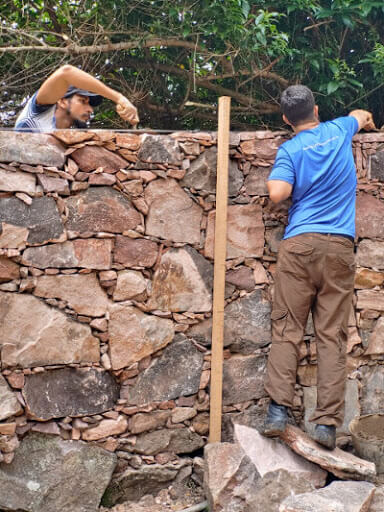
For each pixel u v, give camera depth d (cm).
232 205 322
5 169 281
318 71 432
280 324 305
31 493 284
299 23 434
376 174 339
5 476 283
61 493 289
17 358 284
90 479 296
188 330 317
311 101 312
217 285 315
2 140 281
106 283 299
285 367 301
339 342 301
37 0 437
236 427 308
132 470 307
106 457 301
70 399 295
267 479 283
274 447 305
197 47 413
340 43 438
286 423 305
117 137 300
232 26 391
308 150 302
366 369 343
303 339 314
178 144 311
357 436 321
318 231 296
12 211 282
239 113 450
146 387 309
